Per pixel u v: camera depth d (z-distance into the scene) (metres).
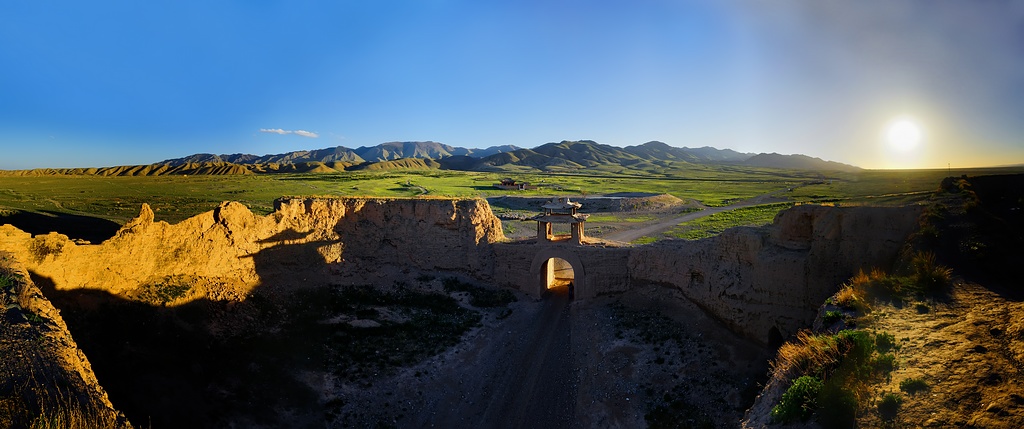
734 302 33.38
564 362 34.41
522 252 45.97
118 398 22.56
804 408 14.99
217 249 35.62
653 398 29.03
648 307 39.75
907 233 26.16
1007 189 27.81
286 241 40.34
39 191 90.38
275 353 30.83
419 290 44.12
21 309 17.70
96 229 56.03
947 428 12.91
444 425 27.88
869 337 17.55
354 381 30.16
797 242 31.16
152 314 29.44
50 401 12.86
